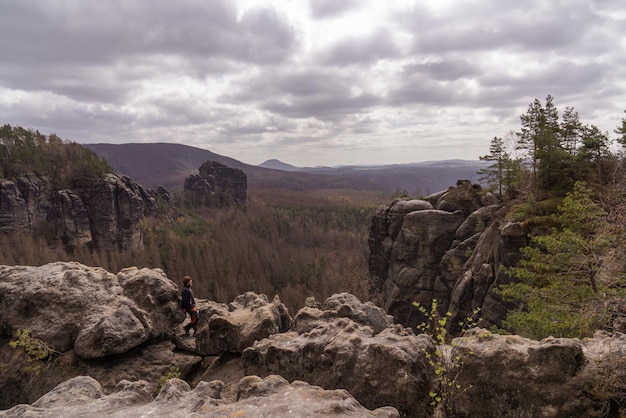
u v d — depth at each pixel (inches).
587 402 333.4
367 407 398.3
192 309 706.2
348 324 512.7
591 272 715.4
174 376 602.5
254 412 310.2
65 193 5659.5
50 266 778.2
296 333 580.4
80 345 602.2
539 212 1699.1
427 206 2810.0
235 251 5723.4
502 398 362.9
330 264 5885.8
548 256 796.0
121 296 687.7
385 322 694.5
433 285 2519.7
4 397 587.8
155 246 5733.3
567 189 1871.3
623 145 1800.0
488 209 2347.4
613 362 347.3
